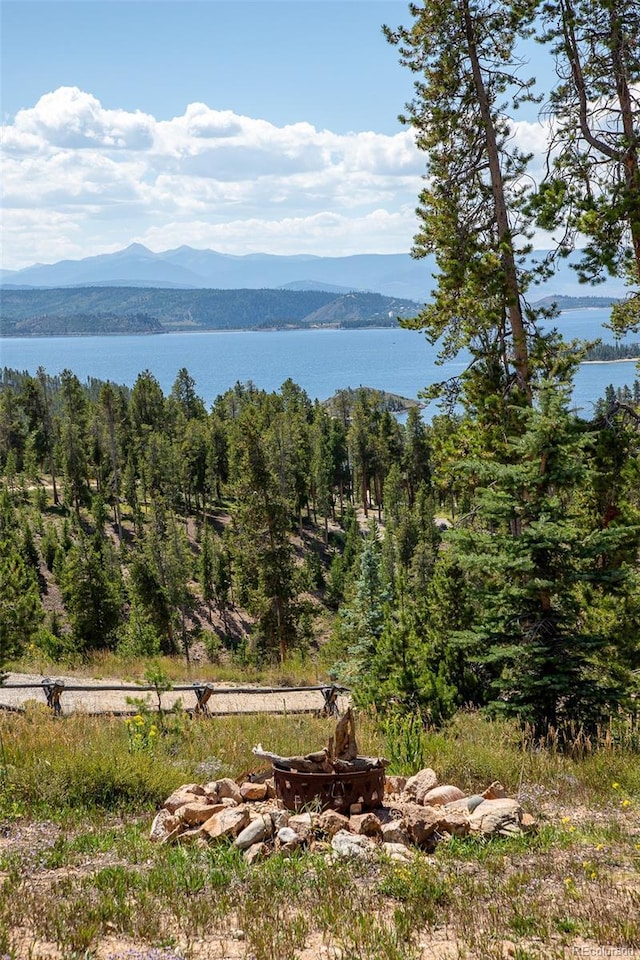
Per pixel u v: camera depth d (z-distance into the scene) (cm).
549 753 1116
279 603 4450
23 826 826
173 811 845
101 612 4491
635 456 1703
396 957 533
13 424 12350
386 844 763
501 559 1288
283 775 855
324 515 11331
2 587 2136
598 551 1289
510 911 617
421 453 10819
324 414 14050
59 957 526
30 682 1998
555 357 1953
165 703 1744
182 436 12438
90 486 11950
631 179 1834
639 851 752
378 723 1252
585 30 1930
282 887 670
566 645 1267
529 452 1341
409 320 2162
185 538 9219
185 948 553
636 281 1973
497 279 1934
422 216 2181
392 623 1524
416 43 2081
